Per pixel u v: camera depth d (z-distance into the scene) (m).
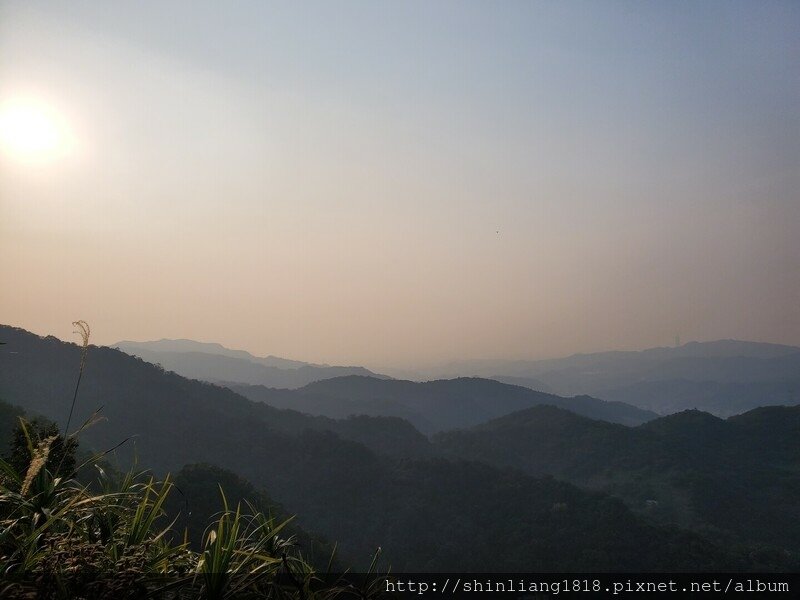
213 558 2.18
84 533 2.63
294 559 2.55
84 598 2.00
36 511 2.60
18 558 2.29
